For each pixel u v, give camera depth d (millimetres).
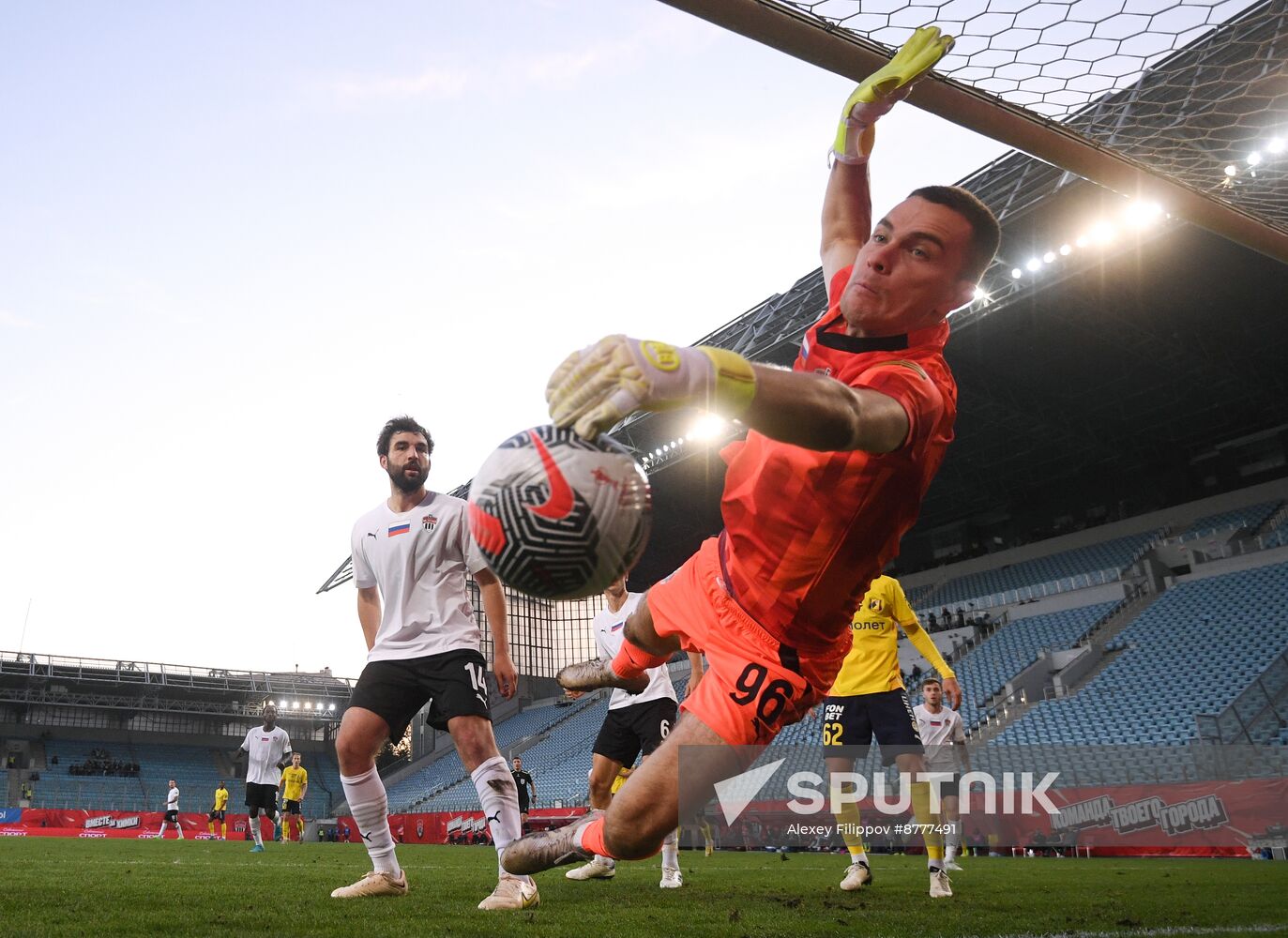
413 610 4254
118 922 2914
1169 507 30438
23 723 40156
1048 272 20250
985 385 25609
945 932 2930
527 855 2535
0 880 4918
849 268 2650
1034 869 7582
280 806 18547
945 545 36875
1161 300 21578
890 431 1808
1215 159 4199
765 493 2068
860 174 2834
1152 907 3969
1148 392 26844
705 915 3422
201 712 43156
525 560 1698
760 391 1524
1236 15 4273
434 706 4188
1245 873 6844
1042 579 30312
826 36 3117
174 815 23297
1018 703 23672
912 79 2670
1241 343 23594
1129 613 25719
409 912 3416
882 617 5520
